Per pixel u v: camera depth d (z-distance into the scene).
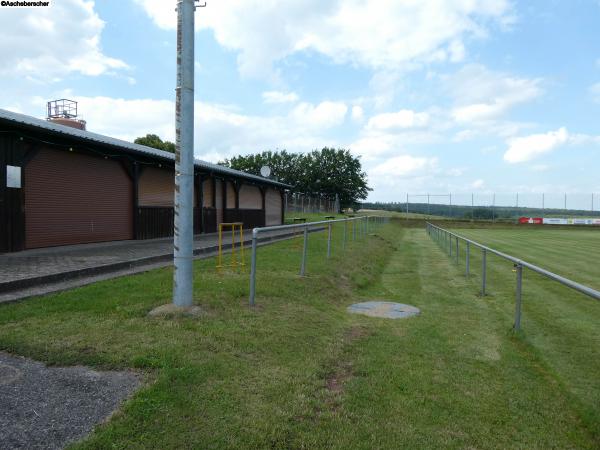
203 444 2.62
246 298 6.04
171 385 3.25
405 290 9.20
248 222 23.06
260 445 2.69
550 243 23.91
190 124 5.01
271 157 62.88
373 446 2.78
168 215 15.32
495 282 10.37
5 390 3.11
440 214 53.22
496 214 51.62
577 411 3.45
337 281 8.73
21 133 9.50
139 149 13.66
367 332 5.48
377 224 29.41
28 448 2.47
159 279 6.84
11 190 9.44
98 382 3.26
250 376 3.60
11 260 8.33
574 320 6.66
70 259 8.55
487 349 5.09
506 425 3.21
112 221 12.83
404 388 3.72
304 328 5.11
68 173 11.23
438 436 2.97
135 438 2.62
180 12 4.92
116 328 4.39
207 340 4.21
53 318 4.67
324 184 61.09
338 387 3.67
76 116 21.09
